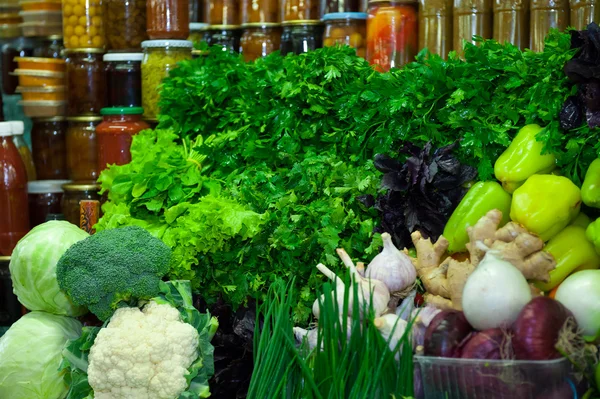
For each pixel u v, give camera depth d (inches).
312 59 74.0
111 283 64.7
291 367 61.1
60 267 66.2
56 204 94.0
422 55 71.2
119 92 86.6
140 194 72.1
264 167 72.4
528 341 55.6
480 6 74.4
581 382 57.1
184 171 73.1
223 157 74.6
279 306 61.2
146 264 65.4
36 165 96.0
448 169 66.1
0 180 86.4
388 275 62.6
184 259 68.1
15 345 68.8
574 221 65.6
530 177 65.0
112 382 63.6
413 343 60.1
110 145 83.0
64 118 94.4
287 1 84.0
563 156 64.9
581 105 64.2
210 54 80.4
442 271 62.7
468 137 66.8
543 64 66.5
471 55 68.2
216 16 89.4
